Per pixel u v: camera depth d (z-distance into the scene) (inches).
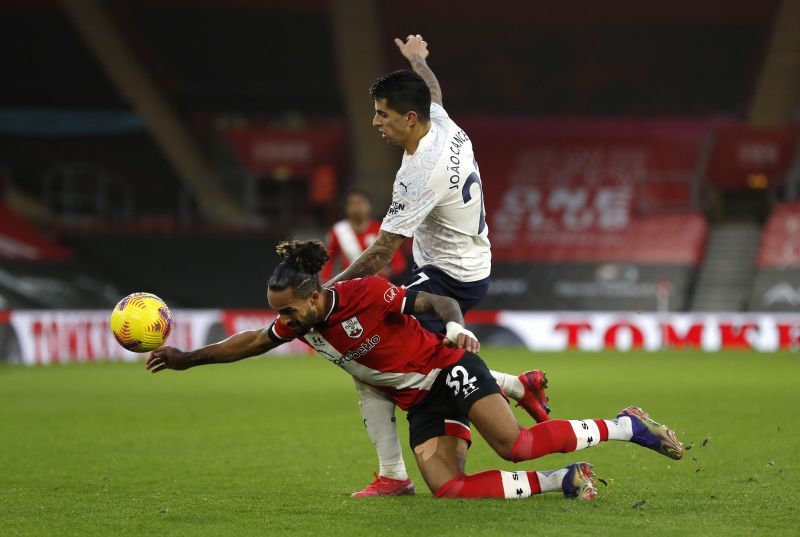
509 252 4562.0
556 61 4795.8
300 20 4626.0
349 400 1968.5
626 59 4790.8
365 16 4589.1
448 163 876.6
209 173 4943.4
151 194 4955.7
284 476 1054.4
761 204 4781.0
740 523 755.4
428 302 827.4
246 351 861.8
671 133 4805.6
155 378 2588.6
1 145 4852.4
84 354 3351.4
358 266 863.1
